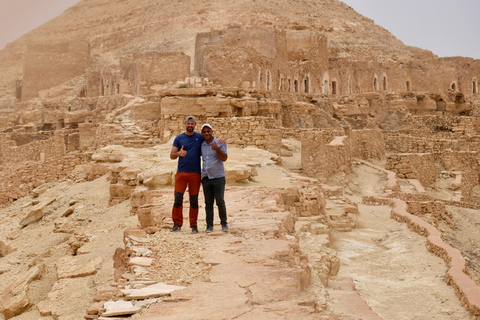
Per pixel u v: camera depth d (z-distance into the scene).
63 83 112.50
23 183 40.41
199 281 9.25
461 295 13.89
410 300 14.07
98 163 31.62
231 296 8.36
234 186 21.06
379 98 64.69
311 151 33.00
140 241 12.11
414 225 21.97
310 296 8.42
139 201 21.03
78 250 17.67
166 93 37.44
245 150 32.16
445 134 59.06
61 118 72.19
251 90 44.28
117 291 8.91
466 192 46.19
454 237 27.00
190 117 13.52
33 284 16.12
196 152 13.47
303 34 84.50
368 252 19.31
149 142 37.06
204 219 14.63
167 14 187.75
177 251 11.15
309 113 54.62
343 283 13.91
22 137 61.78
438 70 103.50
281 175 26.25
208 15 174.62
